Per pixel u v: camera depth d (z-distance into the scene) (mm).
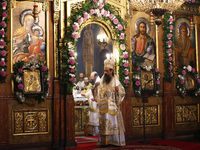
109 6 9680
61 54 8961
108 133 8602
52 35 9078
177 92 10945
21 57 8727
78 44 13672
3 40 8367
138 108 10281
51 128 8930
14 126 8531
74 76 8898
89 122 11078
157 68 10438
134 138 10070
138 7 8078
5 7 8359
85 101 11250
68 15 9078
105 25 9758
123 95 8984
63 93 8992
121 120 8938
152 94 10523
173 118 10719
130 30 10234
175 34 11016
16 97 8516
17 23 8742
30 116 8719
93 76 11500
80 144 9414
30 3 8914
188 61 11195
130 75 10133
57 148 8703
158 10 7836
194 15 11359
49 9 9070
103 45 13977
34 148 8688
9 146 8422
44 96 8719
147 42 10523
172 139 10562
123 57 9789
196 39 11344
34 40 8891
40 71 8742
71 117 8961
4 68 8367
